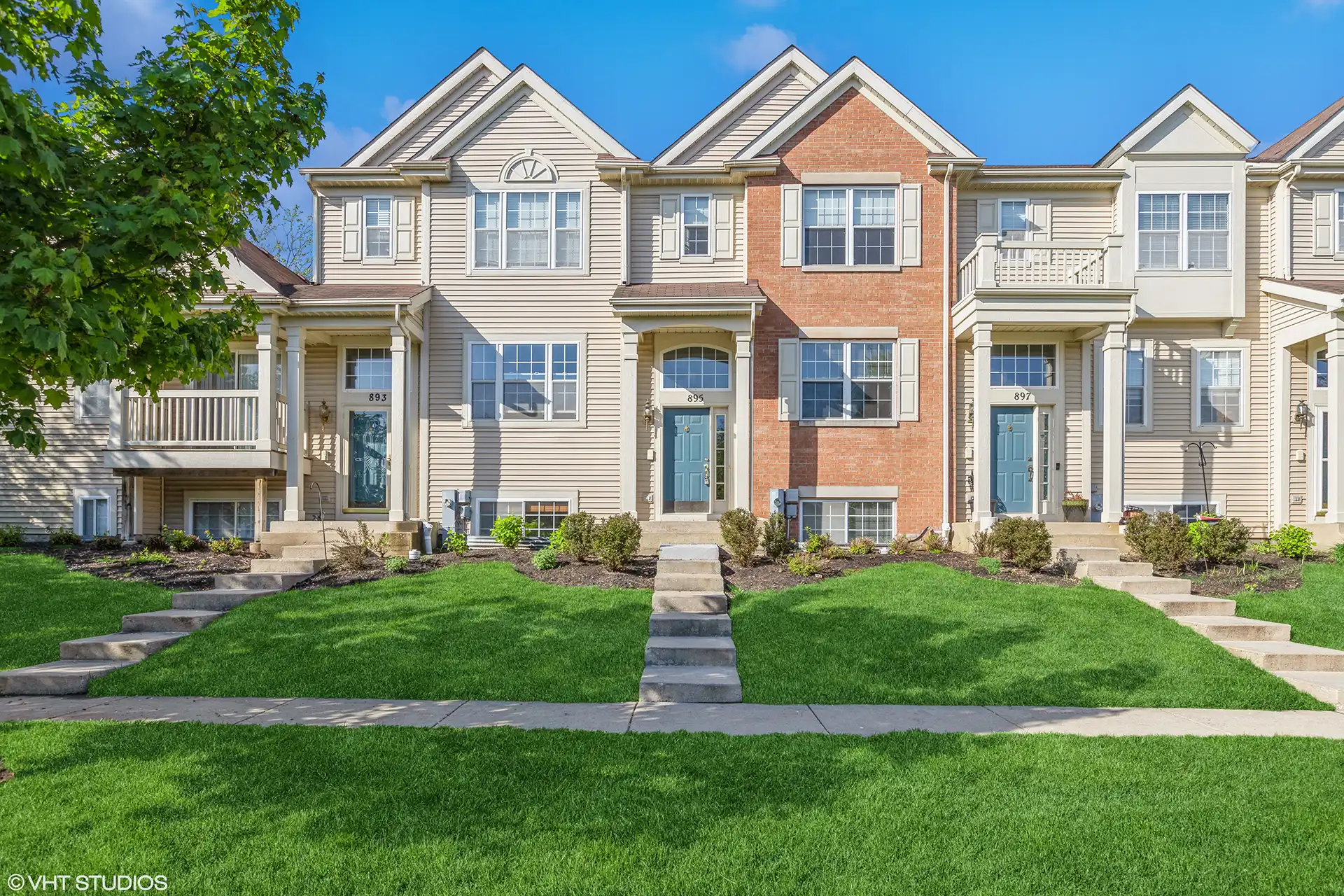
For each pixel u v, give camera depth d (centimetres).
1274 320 1605
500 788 542
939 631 972
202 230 642
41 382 614
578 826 484
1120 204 1602
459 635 952
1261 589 1169
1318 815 508
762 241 1606
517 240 1642
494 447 1625
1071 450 1616
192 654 912
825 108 1608
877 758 604
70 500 1605
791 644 937
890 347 1600
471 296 1636
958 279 1611
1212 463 1619
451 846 457
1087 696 802
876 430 1589
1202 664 891
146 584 1202
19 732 672
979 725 712
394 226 1656
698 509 1620
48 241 561
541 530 1617
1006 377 1627
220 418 1513
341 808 508
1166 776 573
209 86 642
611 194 1642
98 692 820
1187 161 1595
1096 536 1391
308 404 1642
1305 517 1586
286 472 1525
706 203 1653
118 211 552
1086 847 461
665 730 687
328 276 1652
